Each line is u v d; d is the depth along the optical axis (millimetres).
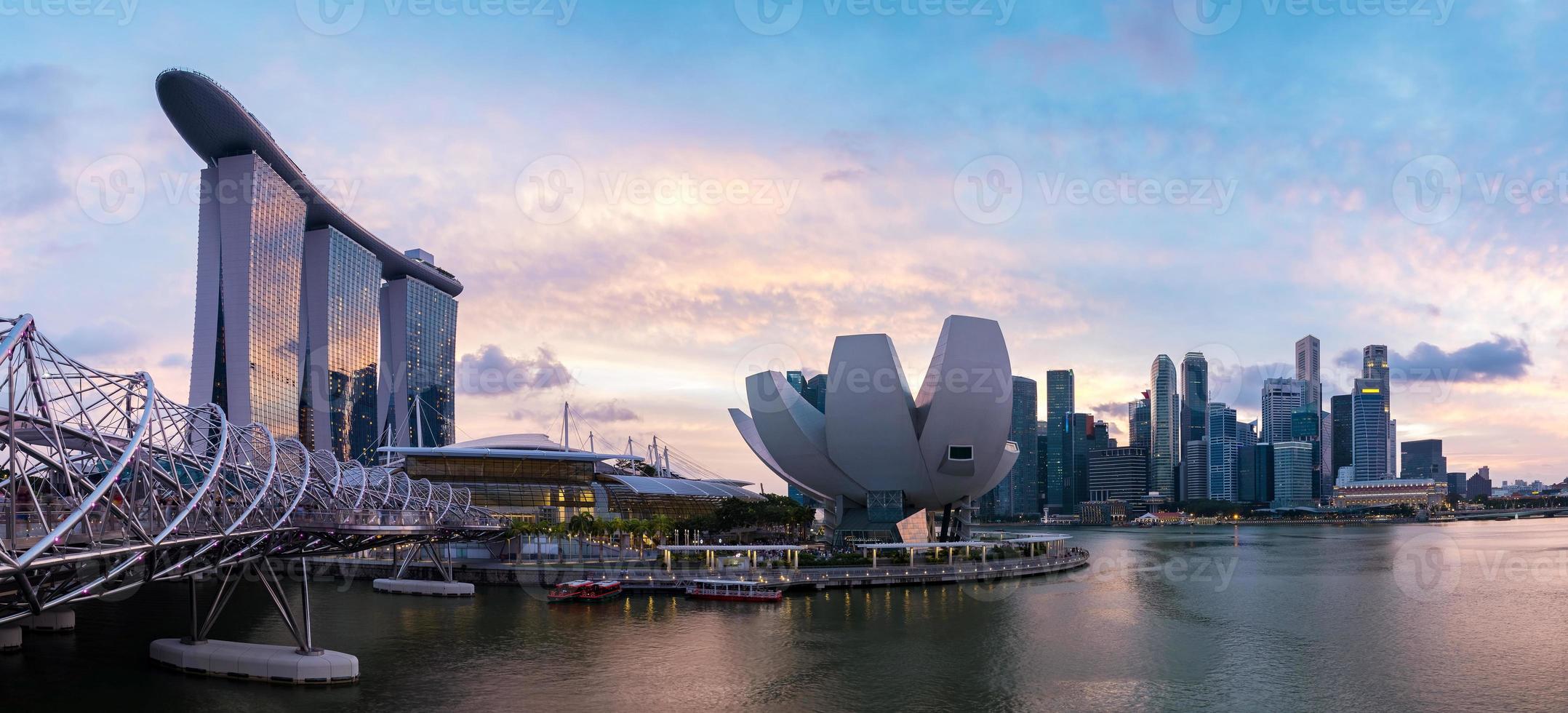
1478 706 61781
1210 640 82188
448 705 60031
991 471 144125
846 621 88812
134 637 79938
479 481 174125
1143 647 78625
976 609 96312
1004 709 60281
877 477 139875
